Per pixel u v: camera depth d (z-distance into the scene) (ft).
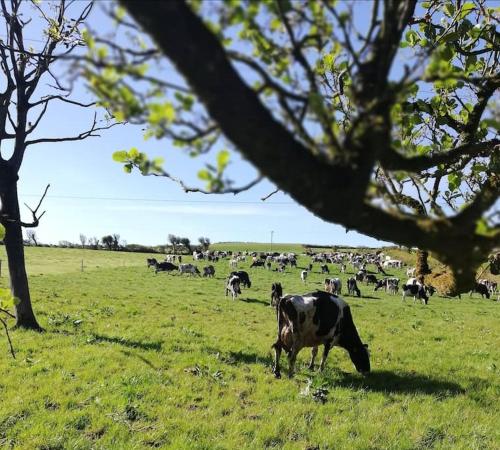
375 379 41.29
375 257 273.33
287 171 4.49
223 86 4.16
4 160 52.11
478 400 36.11
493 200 5.37
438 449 27.17
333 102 10.03
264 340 56.39
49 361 40.68
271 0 5.35
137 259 253.24
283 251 380.37
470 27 12.80
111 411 30.89
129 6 3.98
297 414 31.83
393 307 100.63
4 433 27.50
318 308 42.22
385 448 27.12
